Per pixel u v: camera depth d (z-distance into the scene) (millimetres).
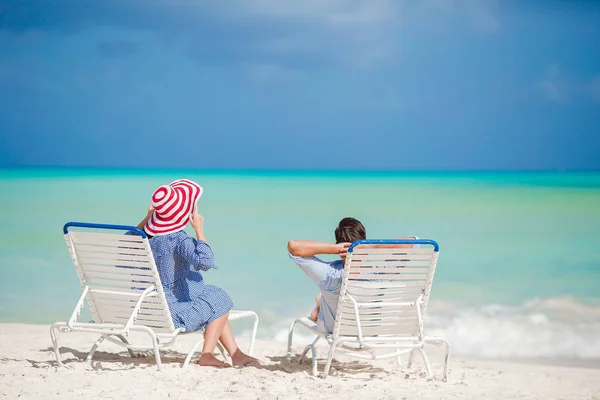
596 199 39250
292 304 13727
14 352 8461
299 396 6422
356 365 8500
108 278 7477
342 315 7480
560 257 19094
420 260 7289
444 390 6938
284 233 24297
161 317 7371
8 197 37719
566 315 12406
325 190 46719
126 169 95812
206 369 7434
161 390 6457
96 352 8602
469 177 73562
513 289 14734
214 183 56000
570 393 6961
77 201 35094
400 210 32688
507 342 10609
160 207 7414
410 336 7609
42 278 15797
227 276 16609
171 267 7535
